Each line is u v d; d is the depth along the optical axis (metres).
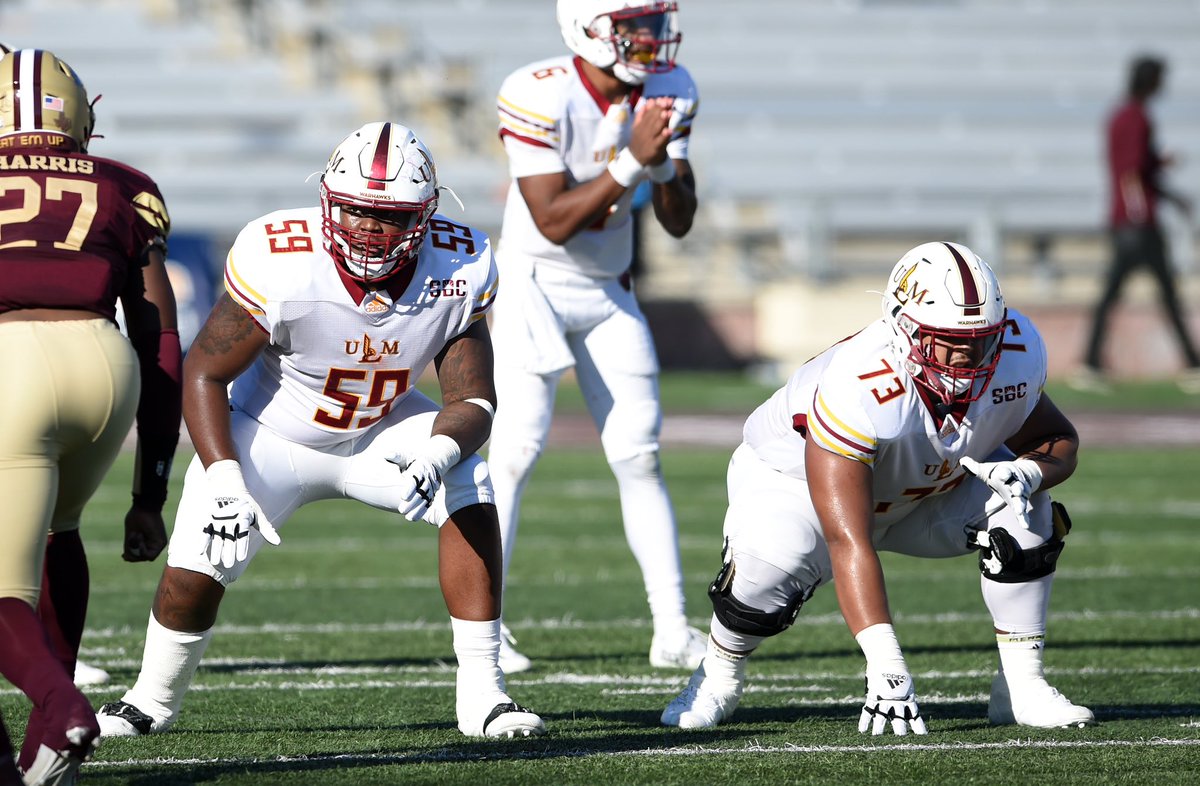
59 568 11.20
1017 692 13.66
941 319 11.94
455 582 13.00
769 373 59.00
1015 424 13.02
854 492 12.49
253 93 74.50
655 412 18.38
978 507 13.59
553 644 19.00
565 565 25.92
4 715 13.90
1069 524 13.52
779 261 68.19
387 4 79.69
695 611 21.83
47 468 10.09
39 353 10.05
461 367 12.72
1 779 9.39
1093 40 83.81
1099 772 11.56
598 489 36.88
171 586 12.43
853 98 78.12
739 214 70.81
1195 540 28.75
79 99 11.39
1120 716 14.16
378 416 12.91
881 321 12.73
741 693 13.99
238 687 15.74
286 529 31.14
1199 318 63.00
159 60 76.75
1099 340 55.03
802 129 76.31
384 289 12.30
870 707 12.99
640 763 11.84
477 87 75.50
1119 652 18.00
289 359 12.49
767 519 13.16
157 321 10.96
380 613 21.17
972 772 11.55
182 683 12.94
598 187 17.27
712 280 65.81
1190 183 74.50
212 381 12.23
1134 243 53.41
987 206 68.19
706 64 78.88
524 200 17.88
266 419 12.80
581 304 18.28
